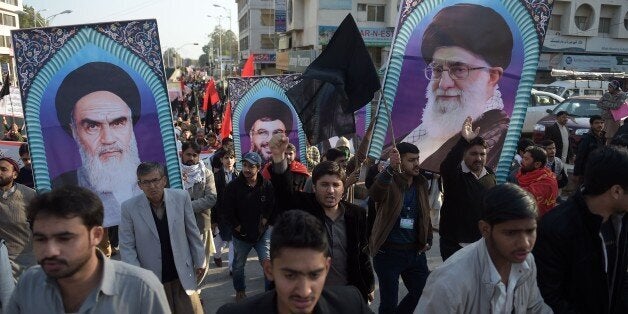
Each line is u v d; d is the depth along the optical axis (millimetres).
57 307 1950
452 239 4016
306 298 1741
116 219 4770
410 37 4410
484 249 2148
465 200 3920
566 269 2400
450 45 4348
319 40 37344
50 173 4637
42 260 1827
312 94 4258
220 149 7520
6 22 60000
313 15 38625
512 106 4270
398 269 3998
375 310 4941
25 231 4262
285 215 1841
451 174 3986
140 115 4785
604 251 2410
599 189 2314
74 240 1840
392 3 36438
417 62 4410
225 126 10625
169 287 3838
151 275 2096
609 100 10695
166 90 4809
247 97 8883
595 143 7973
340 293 2004
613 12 37844
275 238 1771
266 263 1896
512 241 2014
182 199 3844
